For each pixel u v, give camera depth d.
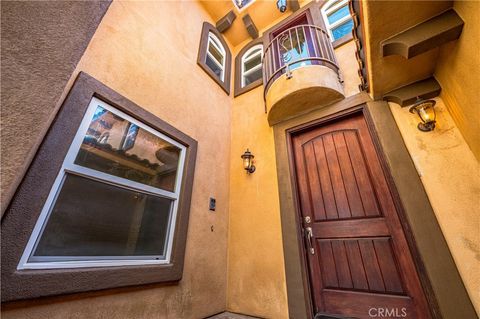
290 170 2.47
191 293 1.92
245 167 2.76
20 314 1.02
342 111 2.38
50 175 1.22
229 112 3.45
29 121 0.76
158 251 1.76
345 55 2.67
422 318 1.50
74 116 1.41
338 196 2.17
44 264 1.13
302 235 2.18
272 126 2.91
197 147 2.48
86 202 1.39
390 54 1.48
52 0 0.92
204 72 3.07
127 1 2.15
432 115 1.73
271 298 2.06
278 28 3.77
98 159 1.51
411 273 1.64
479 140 1.39
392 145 1.91
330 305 1.85
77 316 1.20
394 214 1.84
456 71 1.36
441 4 1.21
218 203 2.61
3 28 0.75
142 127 1.92
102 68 1.72
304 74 2.44
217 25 4.07
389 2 1.20
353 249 1.93
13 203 1.06
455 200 1.55
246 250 2.42
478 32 1.03
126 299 1.45
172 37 2.65
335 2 3.39
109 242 1.45
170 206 1.98
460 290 1.36
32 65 0.80
